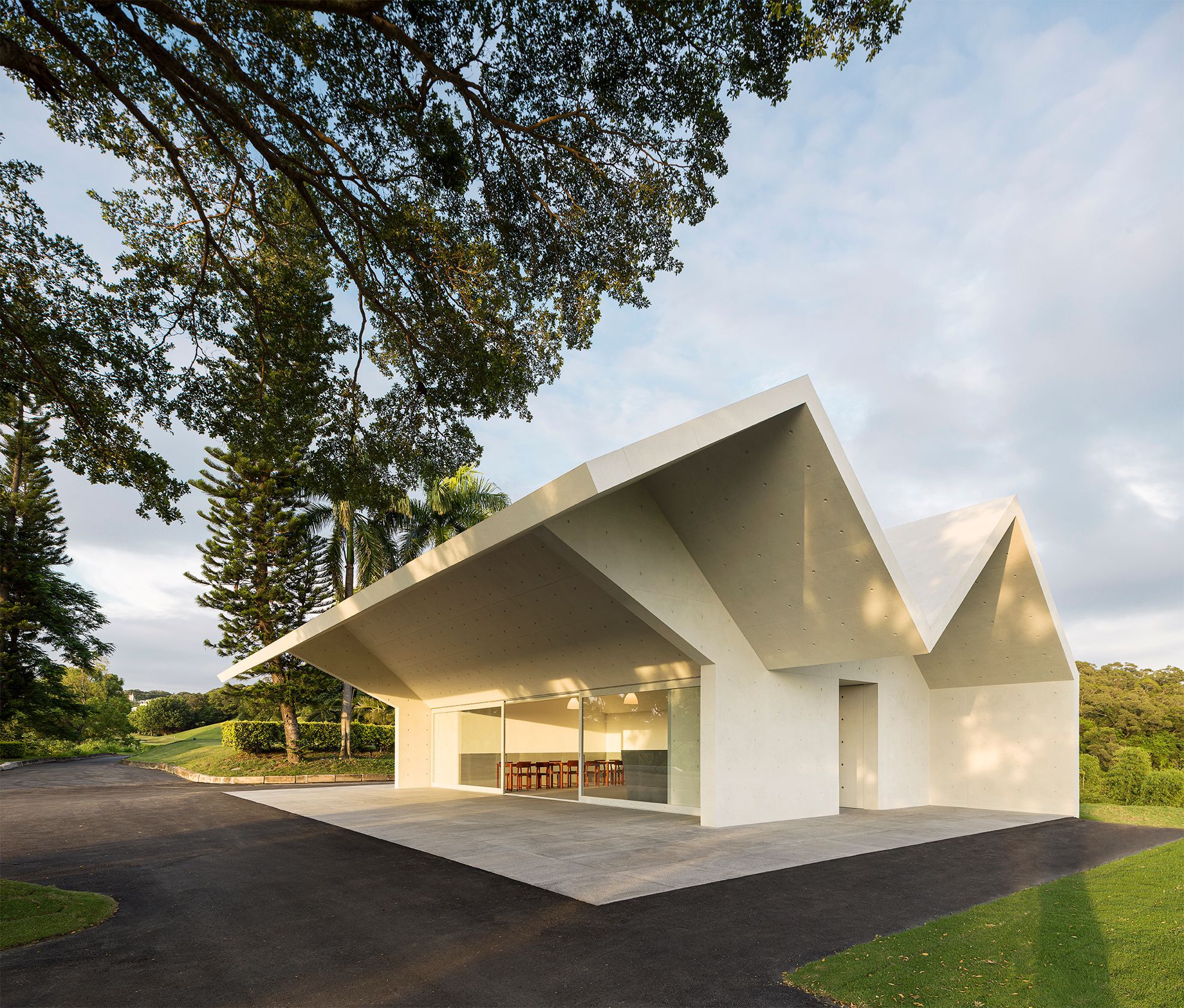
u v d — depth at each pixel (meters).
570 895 7.06
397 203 8.28
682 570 11.54
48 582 31.94
